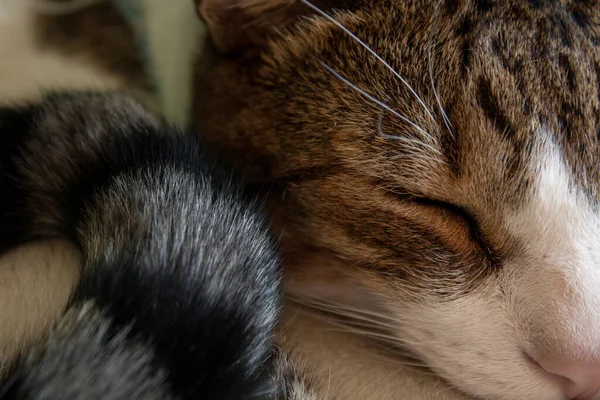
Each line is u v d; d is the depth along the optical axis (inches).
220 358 7.6
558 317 8.7
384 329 9.5
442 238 9.3
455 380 9.2
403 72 9.3
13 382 7.3
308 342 9.2
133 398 7.3
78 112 9.5
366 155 9.3
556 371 8.7
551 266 8.9
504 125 9.1
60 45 11.6
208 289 7.9
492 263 9.2
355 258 9.6
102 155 8.9
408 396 8.9
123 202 8.5
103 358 7.4
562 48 9.2
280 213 9.8
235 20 10.0
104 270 7.8
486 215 9.2
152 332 7.5
